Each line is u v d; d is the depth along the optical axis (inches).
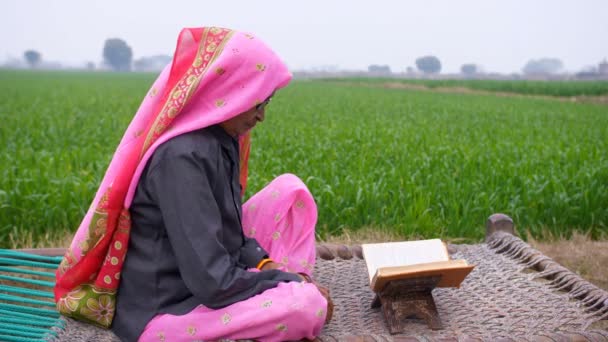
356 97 1239.5
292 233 123.0
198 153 98.0
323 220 221.5
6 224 209.6
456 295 132.0
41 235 207.2
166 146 97.7
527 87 1630.2
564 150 367.2
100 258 106.5
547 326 116.0
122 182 100.0
